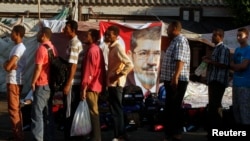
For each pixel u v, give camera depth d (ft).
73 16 75.72
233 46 66.18
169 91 29.19
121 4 88.33
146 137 33.35
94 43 29.76
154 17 88.94
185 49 28.78
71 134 29.48
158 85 49.55
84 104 29.35
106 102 35.35
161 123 35.65
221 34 30.48
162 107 36.40
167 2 89.30
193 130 35.63
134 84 49.47
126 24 49.80
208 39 67.92
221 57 29.96
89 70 29.14
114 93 29.89
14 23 76.69
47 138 30.17
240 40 30.22
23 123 34.78
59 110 35.32
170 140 29.50
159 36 49.80
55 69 29.17
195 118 35.91
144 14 88.99
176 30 29.22
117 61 29.60
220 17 90.89
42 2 86.17
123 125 30.40
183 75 28.96
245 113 30.09
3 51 60.13
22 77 30.35
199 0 90.58
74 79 30.07
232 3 86.48
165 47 51.93
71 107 29.94
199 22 88.02
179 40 28.86
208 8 90.38
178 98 29.12
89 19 87.56
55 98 35.94
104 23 49.73
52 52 29.35
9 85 30.01
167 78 29.19
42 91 28.99
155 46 49.83
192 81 52.06
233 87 30.71
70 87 29.45
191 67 61.36
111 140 32.19
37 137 29.01
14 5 86.58
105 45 39.17
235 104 30.55
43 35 29.37
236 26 86.58
